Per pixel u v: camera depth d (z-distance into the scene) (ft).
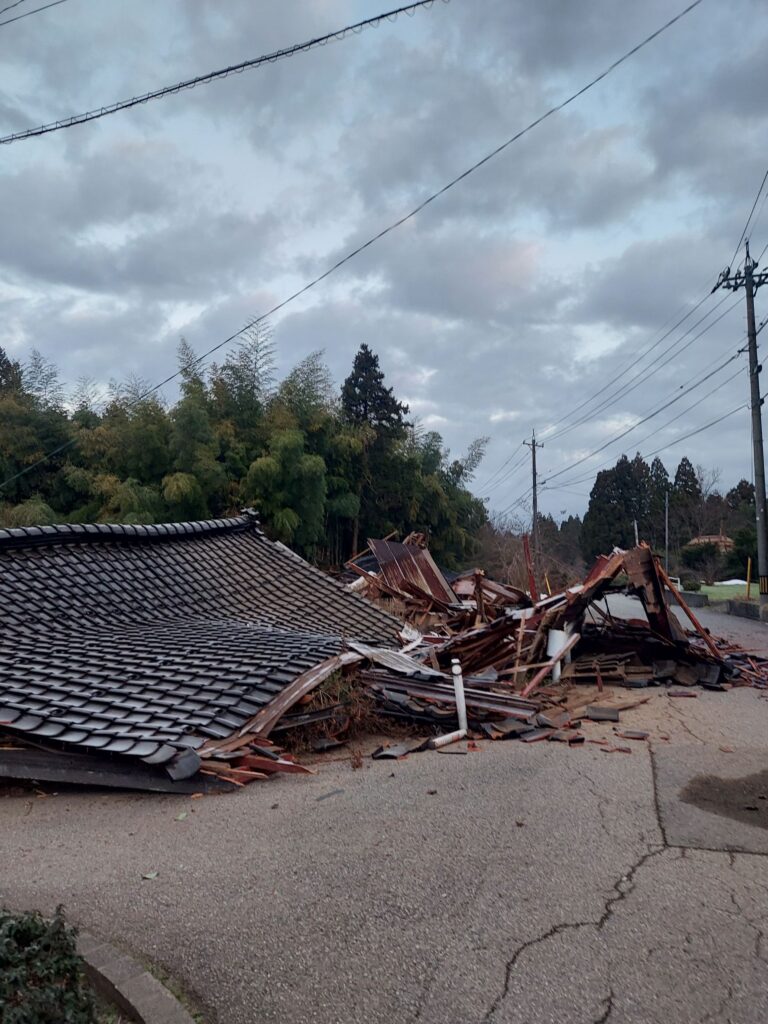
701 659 37.29
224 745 20.03
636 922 11.55
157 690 22.38
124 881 13.28
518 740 23.88
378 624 41.34
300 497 73.82
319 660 26.25
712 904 12.12
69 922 11.69
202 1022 9.37
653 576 38.06
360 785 18.92
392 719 25.70
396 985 10.03
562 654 35.35
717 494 188.96
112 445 71.51
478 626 41.65
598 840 14.83
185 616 36.45
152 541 41.27
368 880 13.05
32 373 78.07
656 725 26.53
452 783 18.86
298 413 83.82
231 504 71.72
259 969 10.40
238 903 12.28
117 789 19.12
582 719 27.30
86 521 70.49
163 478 67.92
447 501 108.37
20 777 19.20
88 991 8.55
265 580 43.32
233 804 17.63
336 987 10.00
